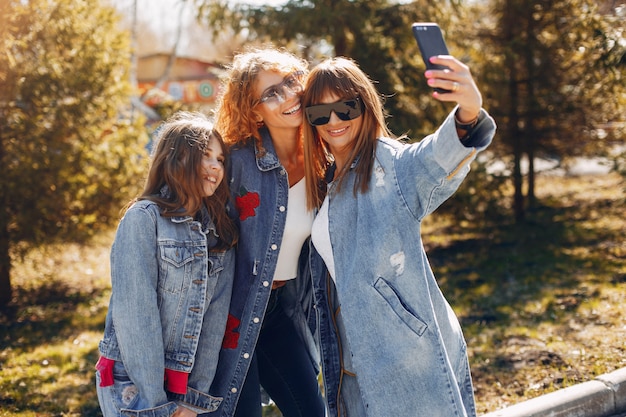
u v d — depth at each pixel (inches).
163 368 91.4
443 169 85.9
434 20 378.6
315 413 112.9
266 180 105.0
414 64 374.3
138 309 90.0
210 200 100.5
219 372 103.3
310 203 103.2
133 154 331.9
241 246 104.1
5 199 286.8
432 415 90.4
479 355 199.0
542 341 206.7
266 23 375.9
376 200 92.5
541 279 288.4
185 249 94.4
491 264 331.3
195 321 95.1
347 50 372.2
